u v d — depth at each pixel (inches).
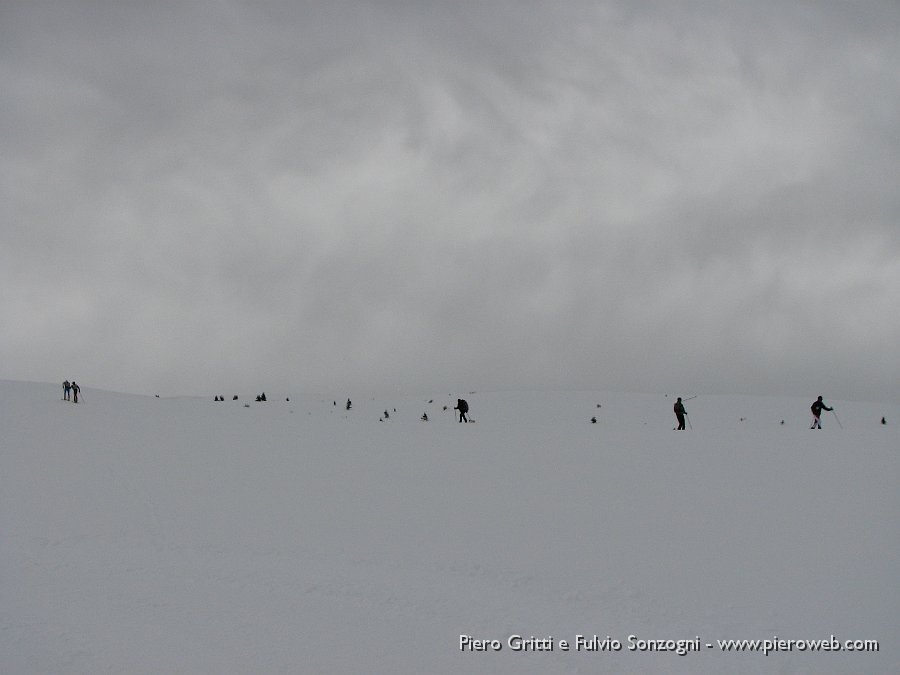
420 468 1034.1
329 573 578.2
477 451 1190.3
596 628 477.1
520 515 757.3
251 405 2319.1
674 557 610.2
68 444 1187.3
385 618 485.7
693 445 1192.2
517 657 432.1
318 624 470.0
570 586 551.2
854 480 864.9
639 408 2432.3
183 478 948.6
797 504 762.2
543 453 1152.2
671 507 769.6
